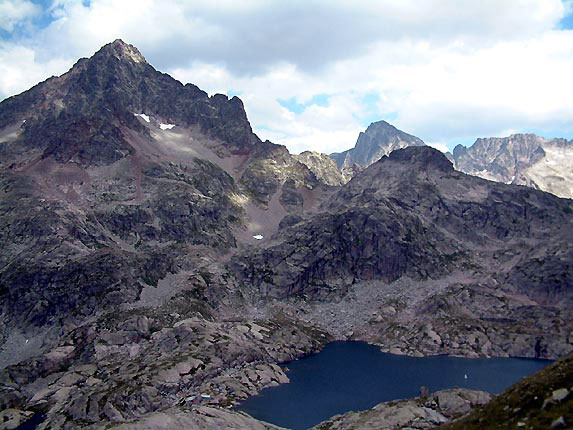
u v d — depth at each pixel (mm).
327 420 143250
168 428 120750
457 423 92938
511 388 92188
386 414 135125
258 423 135750
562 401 77875
